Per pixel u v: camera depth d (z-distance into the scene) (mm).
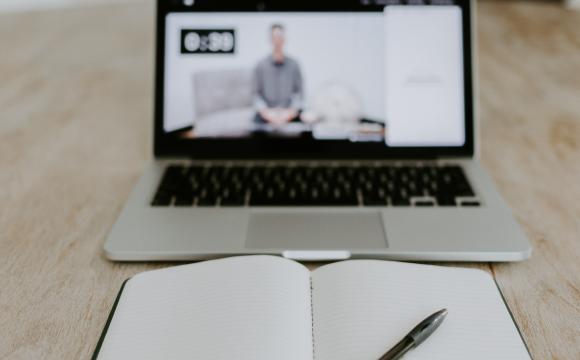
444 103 624
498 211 512
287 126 626
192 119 625
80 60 968
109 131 724
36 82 876
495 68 894
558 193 567
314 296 404
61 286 443
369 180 568
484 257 458
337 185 560
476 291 409
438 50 626
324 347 359
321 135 626
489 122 727
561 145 667
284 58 630
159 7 627
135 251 463
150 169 602
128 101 816
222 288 397
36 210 545
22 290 438
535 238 497
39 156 655
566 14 1138
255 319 368
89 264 469
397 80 627
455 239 473
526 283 443
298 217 509
